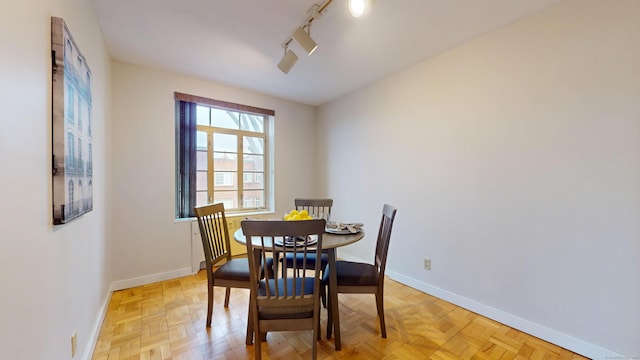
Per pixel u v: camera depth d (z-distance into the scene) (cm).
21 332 82
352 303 231
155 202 277
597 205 158
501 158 200
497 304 203
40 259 95
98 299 187
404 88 276
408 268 272
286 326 144
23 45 84
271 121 379
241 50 238
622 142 149
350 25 198
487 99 208
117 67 257
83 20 153
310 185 414
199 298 237
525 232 188
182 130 302
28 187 87
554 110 174
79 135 133
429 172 252
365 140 326
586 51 161
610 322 153
